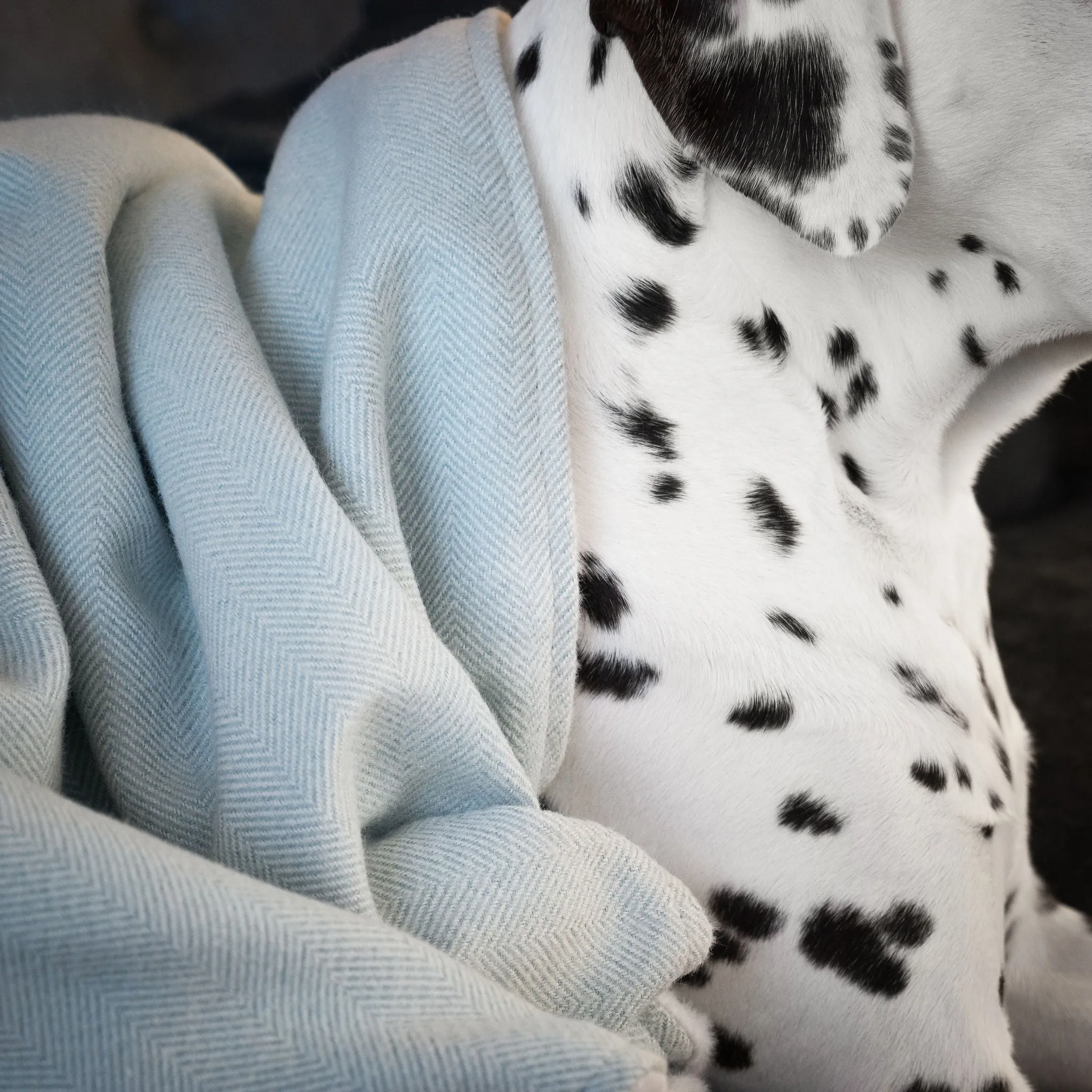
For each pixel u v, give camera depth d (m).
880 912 0.57
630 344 0.57
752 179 0.54
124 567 0.52
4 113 0.92
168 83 0.96
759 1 0.52
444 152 0.56
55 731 0.48
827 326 0.60
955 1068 0.57
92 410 0.52
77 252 0.54
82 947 0.41
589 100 0.57
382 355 0.54
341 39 0.99
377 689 0.48
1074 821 0.90
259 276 0.59
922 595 0.63
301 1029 0.43
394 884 0.49
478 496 0.54
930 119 0.57
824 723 0.57
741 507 0.58
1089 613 1.13
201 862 0.43
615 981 0.51
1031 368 0.65
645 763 0.57
